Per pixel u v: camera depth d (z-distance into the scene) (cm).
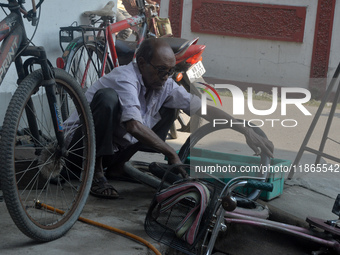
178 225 243
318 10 861
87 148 271
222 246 281
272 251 285
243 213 265
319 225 272
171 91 316
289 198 356
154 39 299
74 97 263
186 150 318
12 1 250
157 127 328
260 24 910
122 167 336
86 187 267
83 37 423
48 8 439
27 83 229
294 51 891
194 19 962
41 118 382
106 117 288
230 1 927
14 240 238
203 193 238
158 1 987
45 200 292
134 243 248
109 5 473
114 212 287
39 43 433
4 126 217
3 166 213
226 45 942
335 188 387
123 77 296
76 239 247
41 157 265
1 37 239
